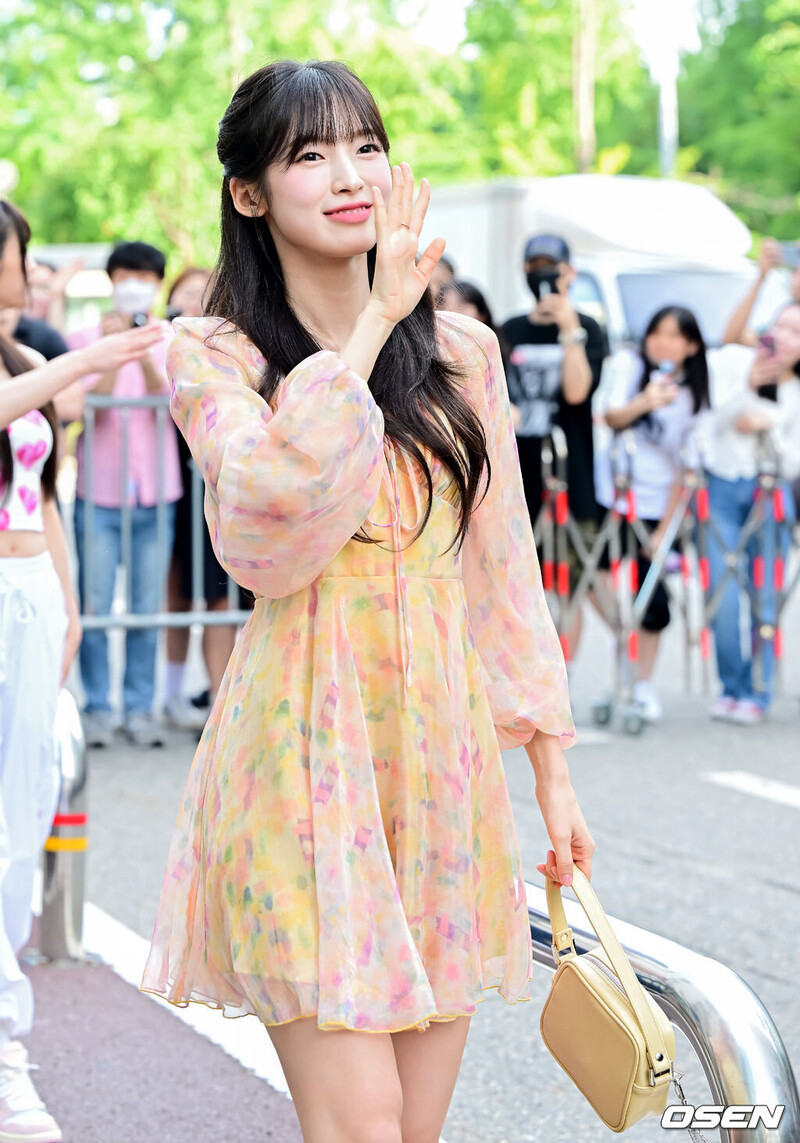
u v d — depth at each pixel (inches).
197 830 88.7
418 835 84.2
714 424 316.2
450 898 85.1
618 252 511.5
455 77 1063.6
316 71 85.8
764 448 318.0
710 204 528.7
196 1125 141.0
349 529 78.6
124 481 287.9
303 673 83.7
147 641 299.6
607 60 1168.2
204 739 89.1
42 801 144.4
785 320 319.0
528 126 1109.1
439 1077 87.2
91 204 1007.6
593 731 313.1
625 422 309.0
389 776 84.4
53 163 1005.8
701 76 1339.8
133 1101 146.0
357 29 1016.9
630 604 311.7
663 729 315.6
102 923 194.5
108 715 297.7
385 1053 81.2
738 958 181.5
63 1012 167.5
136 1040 160.4
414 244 81.0
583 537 317.1
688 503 318.7
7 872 142.8
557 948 88.5
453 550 87.8
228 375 84.1
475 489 87.7
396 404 85.4
